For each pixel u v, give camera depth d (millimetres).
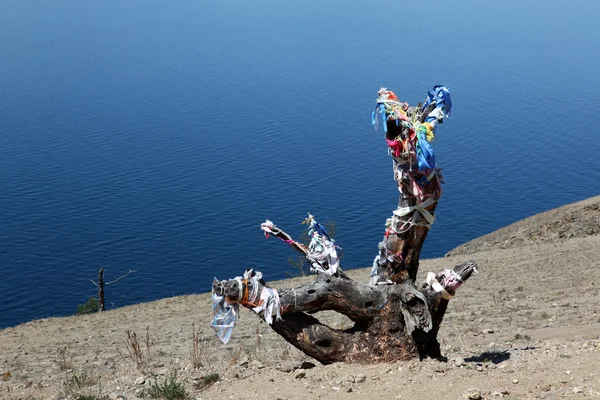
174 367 10898
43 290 96875
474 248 33656
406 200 8266
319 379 7973
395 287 8250
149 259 112875
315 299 8148
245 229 131000
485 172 187875
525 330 12820
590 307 15086
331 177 181875
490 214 145375
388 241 8312
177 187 176625
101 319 22562
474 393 7184
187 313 21797
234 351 13219
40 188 176000
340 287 8180
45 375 12859
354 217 138125
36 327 22266
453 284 8266
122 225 137875
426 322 8141
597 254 24203
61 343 17750
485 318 14875
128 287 97250
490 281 21234
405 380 7707
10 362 15094
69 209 153250
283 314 8242
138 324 20250
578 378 7660
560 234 31734
